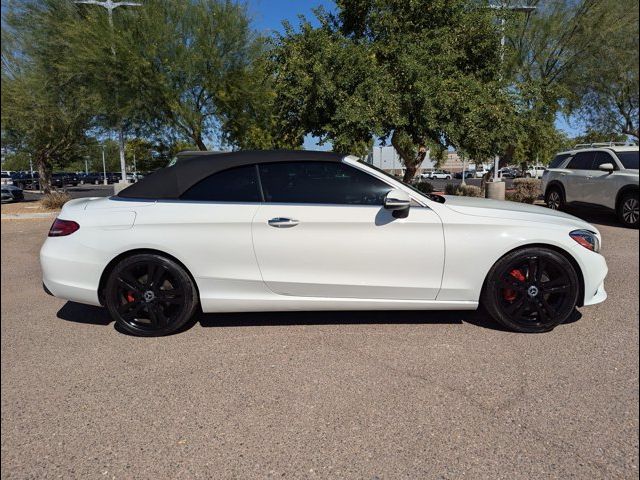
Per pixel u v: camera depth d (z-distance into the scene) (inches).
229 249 139.8
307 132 432.5
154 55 528.1
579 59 625.9
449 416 101.6
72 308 177.2
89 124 783.1
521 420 100.3
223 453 90.7
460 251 140.3
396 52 391.5
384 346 136.6
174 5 546.6
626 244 292.2
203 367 125.2
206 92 583.5
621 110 717.9
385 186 143.6
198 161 147.3
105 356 132.9
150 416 103.1
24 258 282.2
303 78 378.6
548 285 141.9
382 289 142.2
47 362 129.7
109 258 140.3
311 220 138.9
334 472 85.0
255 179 143.6
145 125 605.6
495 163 618.2
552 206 445.7
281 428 98.0
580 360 127.2
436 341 139.8
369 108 364.8
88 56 510.0
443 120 386.6
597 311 166.4
